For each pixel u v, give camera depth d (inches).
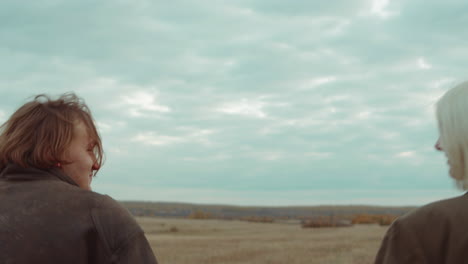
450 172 92.4
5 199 81.7
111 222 81.0
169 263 809.5
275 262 796.6
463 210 87.4
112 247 79.1
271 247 1114.7
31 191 82.7
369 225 2728.8
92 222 79.9
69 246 77.6
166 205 7066.9
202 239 1576.0
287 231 2199.8
